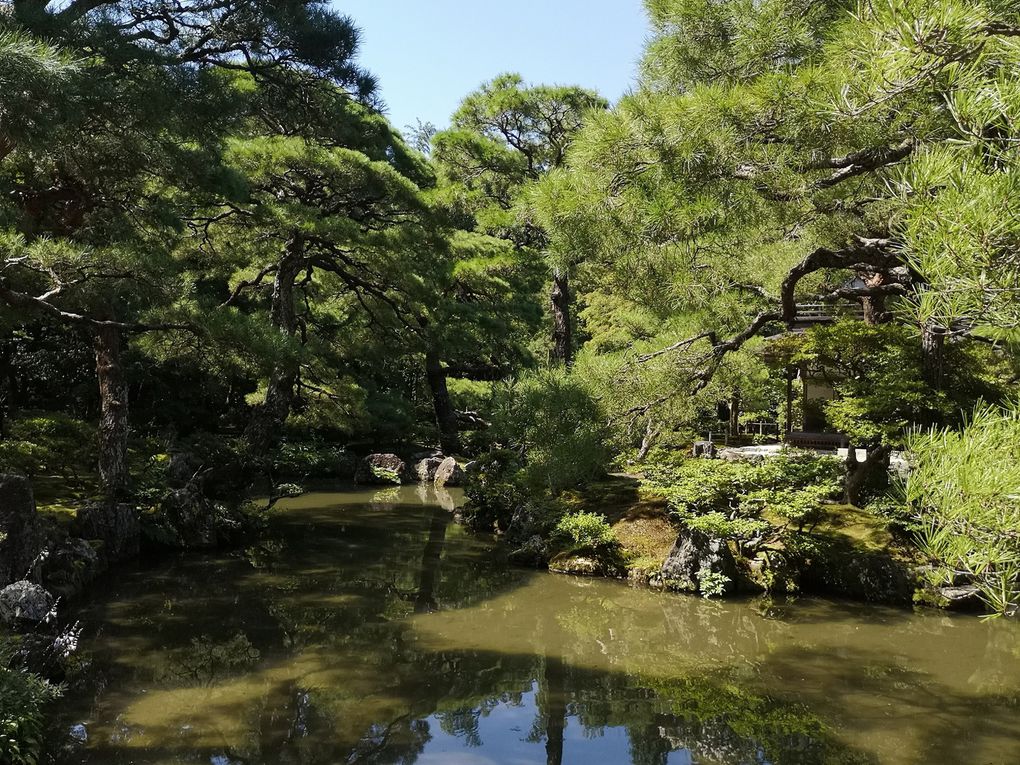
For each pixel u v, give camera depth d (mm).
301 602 11281
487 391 28188
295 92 11758
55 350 20969
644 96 7195
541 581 12719
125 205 12094
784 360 15188
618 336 26094
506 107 24688
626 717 7559
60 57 7508
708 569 11891
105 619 10078
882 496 12633
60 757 6320
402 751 6723
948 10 3006
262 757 6492
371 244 17562
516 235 24734
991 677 8602
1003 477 2984
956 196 2846
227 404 24859
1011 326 2920
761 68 7238
